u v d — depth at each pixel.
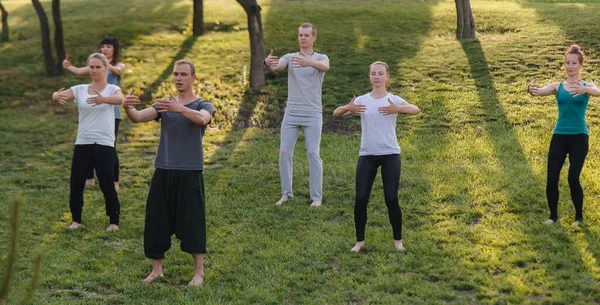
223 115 12.81
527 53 14.25
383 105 6.43
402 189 8.42
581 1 21.61
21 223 7.91
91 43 18.80
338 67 15.09
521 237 6.65
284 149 8.30
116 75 9.20
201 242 5.94
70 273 6.42
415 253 6.51
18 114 13.95
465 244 6.65
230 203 8.38
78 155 7.59
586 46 14.17
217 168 9.90
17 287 6.02
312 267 6.36
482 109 11.50
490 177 8.49
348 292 5.75
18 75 16.62
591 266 5.89
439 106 11.86
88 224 7.85
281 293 5.76
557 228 6.80
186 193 5.90
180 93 5.98
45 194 9.17
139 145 11.47
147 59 17.02
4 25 20.06
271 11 21.42
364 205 6.55
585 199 7.48
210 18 21.16
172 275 6.32
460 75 13.45
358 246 6.67
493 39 15.75
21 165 10.76
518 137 10.08
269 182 9.14
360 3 22.56
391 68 14.41
